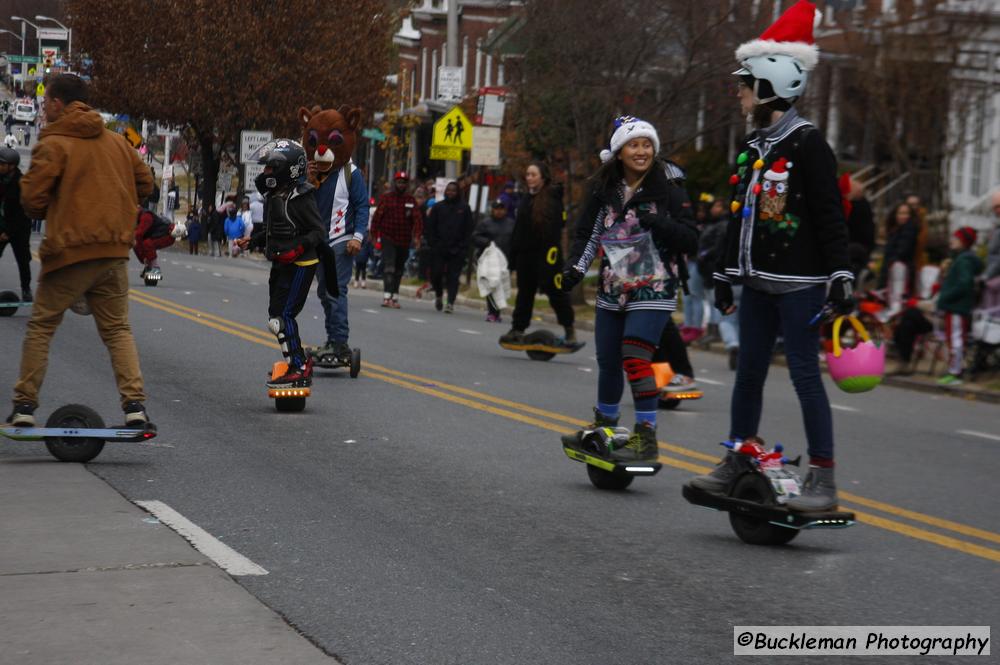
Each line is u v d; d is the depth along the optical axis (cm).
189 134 12144
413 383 2786
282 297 2305
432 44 12306
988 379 3328
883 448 2295
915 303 3453
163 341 3259
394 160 12569
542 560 1394
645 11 4756
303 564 1338
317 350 2861
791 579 1351
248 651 1069
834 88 5625
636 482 1838
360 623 1155
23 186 1733
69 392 2381
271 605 1199
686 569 1377
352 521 1532
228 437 2045
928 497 1833
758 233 1451
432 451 2012
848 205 3647
